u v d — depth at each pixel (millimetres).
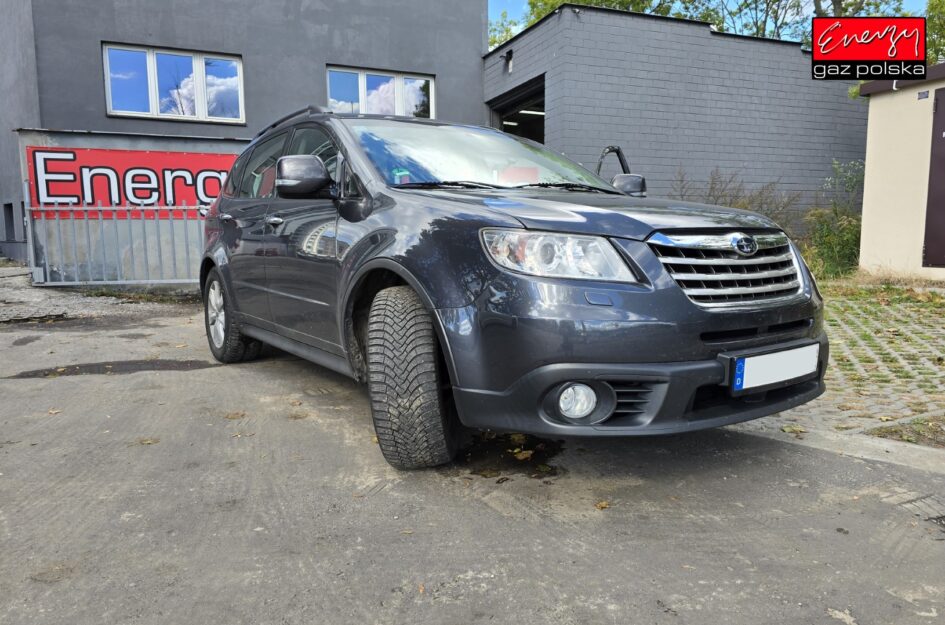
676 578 2029
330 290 3291
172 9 10828
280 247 3854
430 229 2707
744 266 2604
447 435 2775
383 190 3131
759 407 2604
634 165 11375
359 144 3482
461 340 2510
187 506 2525
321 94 11977
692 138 11703
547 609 1875
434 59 12727
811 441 3213
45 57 10141
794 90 12297
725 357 2439
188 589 1973
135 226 8875
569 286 2363
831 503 2545
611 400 2396
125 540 2266
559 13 10711
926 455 3027
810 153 12555
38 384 4352
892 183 8336
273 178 4289
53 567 2088
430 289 2604
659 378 2346
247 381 4422
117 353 5340
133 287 8922
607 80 11023
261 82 11531
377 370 2727
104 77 10586
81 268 8797
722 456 3018
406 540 2266
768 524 2373
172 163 9969
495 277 2453
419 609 1880
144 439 3273
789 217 11914
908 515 2441
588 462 2947
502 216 2551
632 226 2479
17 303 7789
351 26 12047
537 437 3240
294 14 11648
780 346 2590
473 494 2627
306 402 3916
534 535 2299
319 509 2498
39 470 2877
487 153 3803
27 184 9156
